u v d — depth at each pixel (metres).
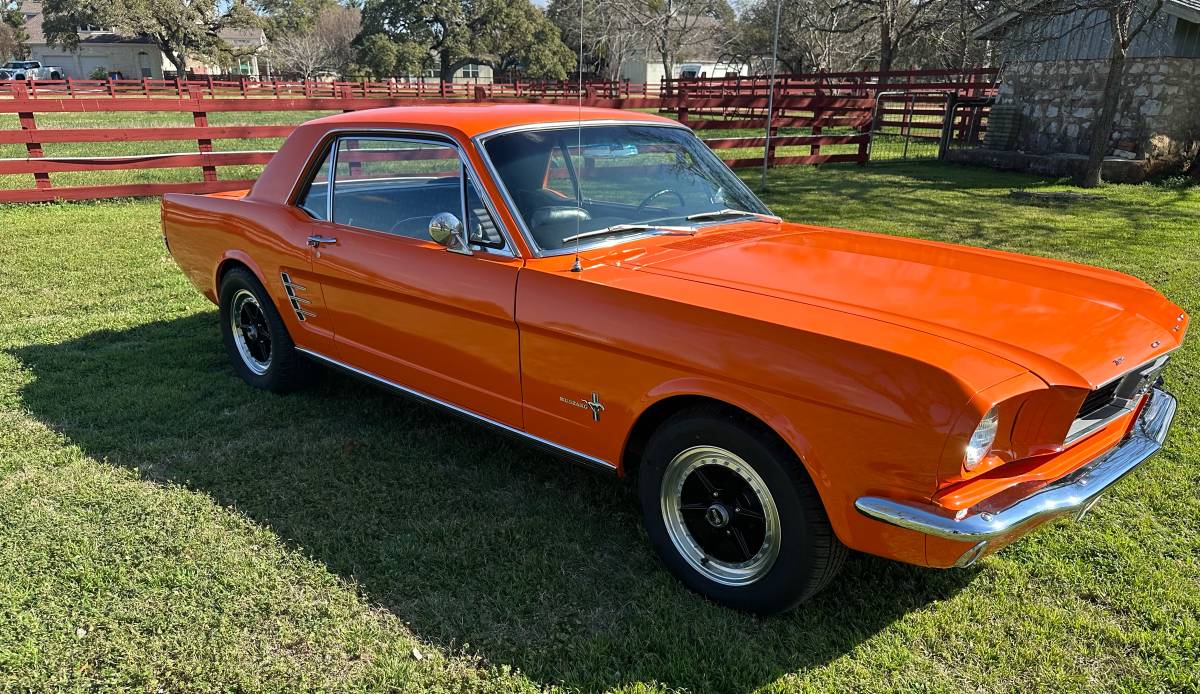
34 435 4.05
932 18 32.03
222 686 2.47
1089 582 2.99
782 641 2.68
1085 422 2.53
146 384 4.77
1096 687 2.49
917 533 2.30
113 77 71.75
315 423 4.28
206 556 3.07
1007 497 2.30
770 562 2.65
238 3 69.56
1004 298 2.76
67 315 6.04
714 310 2.61
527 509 3.46
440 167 3.48
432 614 2.80
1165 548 3.20
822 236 3.62
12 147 16.75
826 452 2.39
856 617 2.80
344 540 3.21
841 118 16.09
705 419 2.66
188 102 11.09
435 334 3.48
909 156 18.56
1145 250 8.28
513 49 70.12
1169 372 4.96
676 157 3.96
